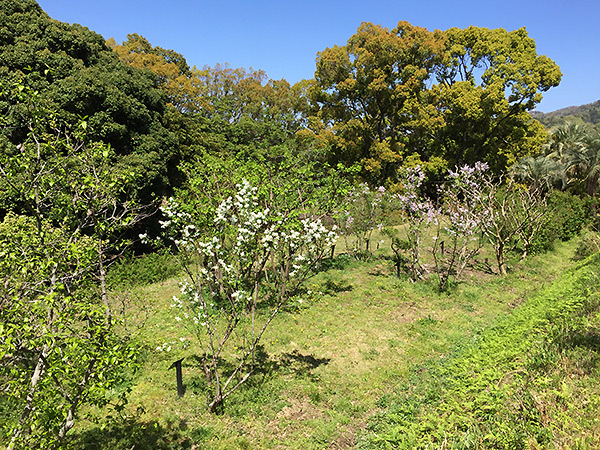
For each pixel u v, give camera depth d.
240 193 7.23
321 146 27.03
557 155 27.69
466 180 15.66
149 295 12.37
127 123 18.80
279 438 5.92
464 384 6.40
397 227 23.00
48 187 4.66
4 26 16.70
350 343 9.07
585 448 3.94
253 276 11.74
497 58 30.12
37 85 15.87
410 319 10.50
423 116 29.88
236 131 39.00
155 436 5.86
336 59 30.56
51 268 4.25
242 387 7.20
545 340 6.84
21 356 4.07
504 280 13.89
